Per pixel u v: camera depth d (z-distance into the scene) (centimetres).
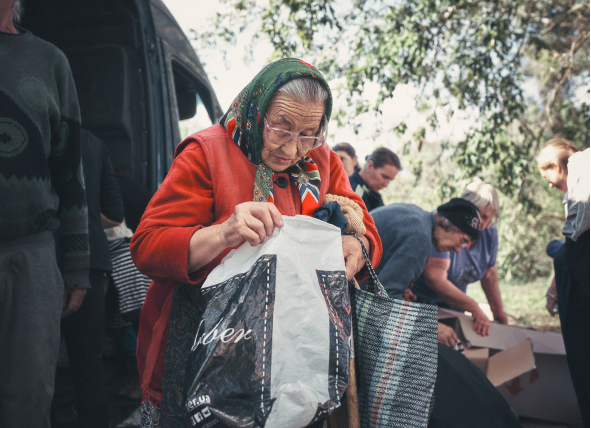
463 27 603
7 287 148
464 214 243
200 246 107
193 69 381
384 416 114
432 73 589
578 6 588
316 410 93
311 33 559
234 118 119
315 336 98
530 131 628
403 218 218
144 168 292
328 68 604
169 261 109
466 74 611
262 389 92
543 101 795
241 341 95
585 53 668
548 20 621
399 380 115
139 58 295
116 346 273
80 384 206
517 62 599
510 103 569
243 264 104
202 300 104
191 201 115
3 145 143
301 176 123
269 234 103
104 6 284
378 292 125
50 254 162
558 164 275
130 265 257
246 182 116
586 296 210
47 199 157
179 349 117
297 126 108
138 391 269
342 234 126
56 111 163
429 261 284
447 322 289
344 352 99
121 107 287
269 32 577
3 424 149
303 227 106
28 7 289
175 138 324
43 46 160
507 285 883
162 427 116
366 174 345
